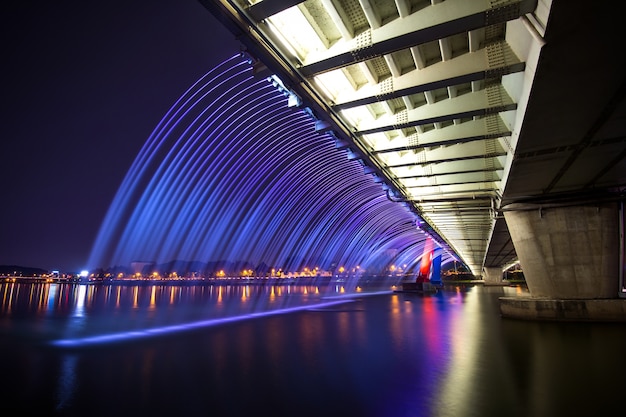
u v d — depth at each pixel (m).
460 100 12.83
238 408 6.55
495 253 57.28
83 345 12.73
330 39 10.34
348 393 7.32
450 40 10.20
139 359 10.45
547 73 8.48
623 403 6.70
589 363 9.71
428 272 56.31
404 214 42.12
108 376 8.67
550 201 19.42
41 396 7.24
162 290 78.81
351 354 10.96
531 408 6.49
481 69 10.13
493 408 6.49
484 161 19.00
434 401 6.84
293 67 10.39
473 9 7.96
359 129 14.96
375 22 9.20
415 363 9.77
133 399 7.04
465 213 31.44
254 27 8.84
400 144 16.62
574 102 9.81
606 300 17.72
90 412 6.41
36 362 10.12
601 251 18.41
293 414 6.25
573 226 18.88
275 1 8.09
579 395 7.14
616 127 11.35
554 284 19.12
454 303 33.31
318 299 41.69
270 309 28.19
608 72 8.42
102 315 23.50
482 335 14.44
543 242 19.48
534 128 11.47
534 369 9.13
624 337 13.56
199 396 7.19
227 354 11.08
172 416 6.20
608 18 6.71
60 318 21.62
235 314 24.20
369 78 11.90
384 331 15.78
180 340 13.65
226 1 8.02
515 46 9.54
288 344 12.73
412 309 27.16
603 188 18.27
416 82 11.24
